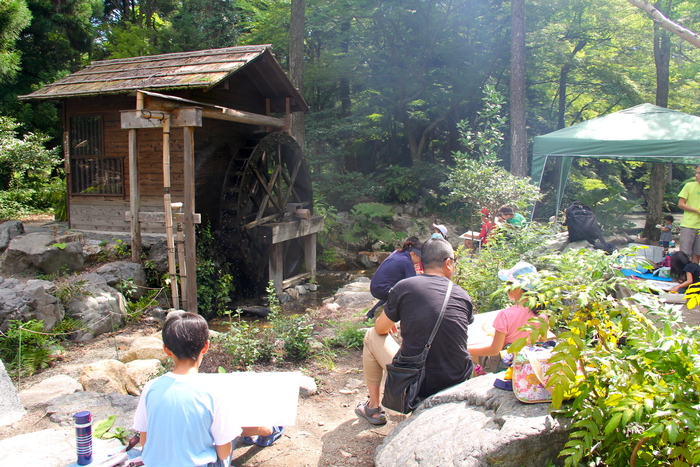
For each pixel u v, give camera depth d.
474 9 19.11
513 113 14.53
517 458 2.22
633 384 2.19
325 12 18.59
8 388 4.03
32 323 6.15
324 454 3.37
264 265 11.78
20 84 21.52
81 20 23.81
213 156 10.91
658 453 2.16
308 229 12.36
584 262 2.56
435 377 3.15
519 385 2.50
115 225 10.50
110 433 3.30
